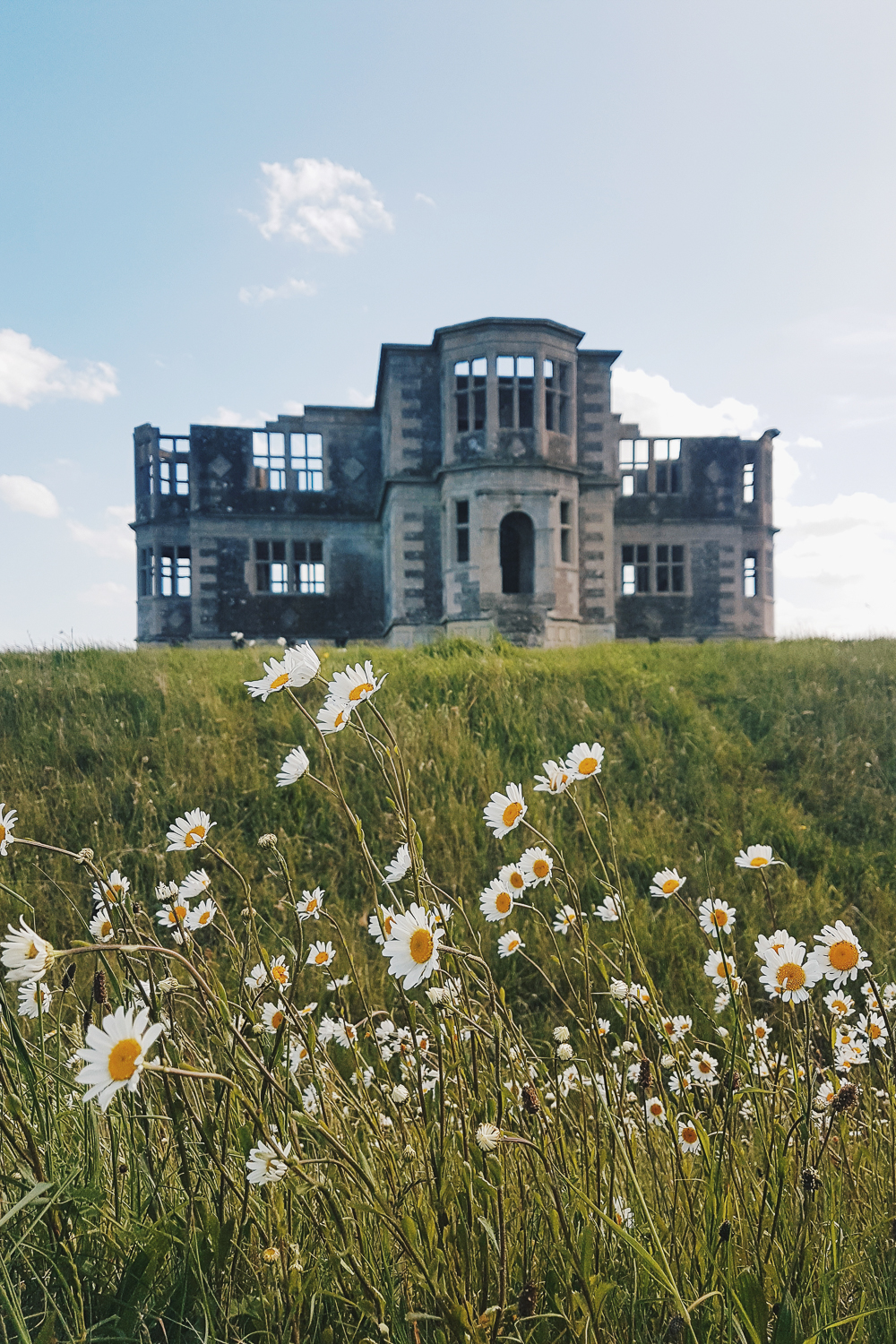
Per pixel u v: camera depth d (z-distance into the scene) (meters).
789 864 5.54
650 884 5.13
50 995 1.70
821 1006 2.92
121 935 1.63
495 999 1.54
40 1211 1.34
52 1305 1.29
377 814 5.70
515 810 1.87
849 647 10.21
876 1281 1.57
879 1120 2.20
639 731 7.12
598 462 23.97
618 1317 1.42
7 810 5.39
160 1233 1.40
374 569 26.58
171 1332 1.37
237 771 6.23
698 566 27.94
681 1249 1.55
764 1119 1.77
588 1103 1.84
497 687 7.79
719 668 9.09
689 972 4.18
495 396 21.72
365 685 1.62
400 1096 1.58
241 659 9.48
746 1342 1.33
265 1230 1.51
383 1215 1.24
